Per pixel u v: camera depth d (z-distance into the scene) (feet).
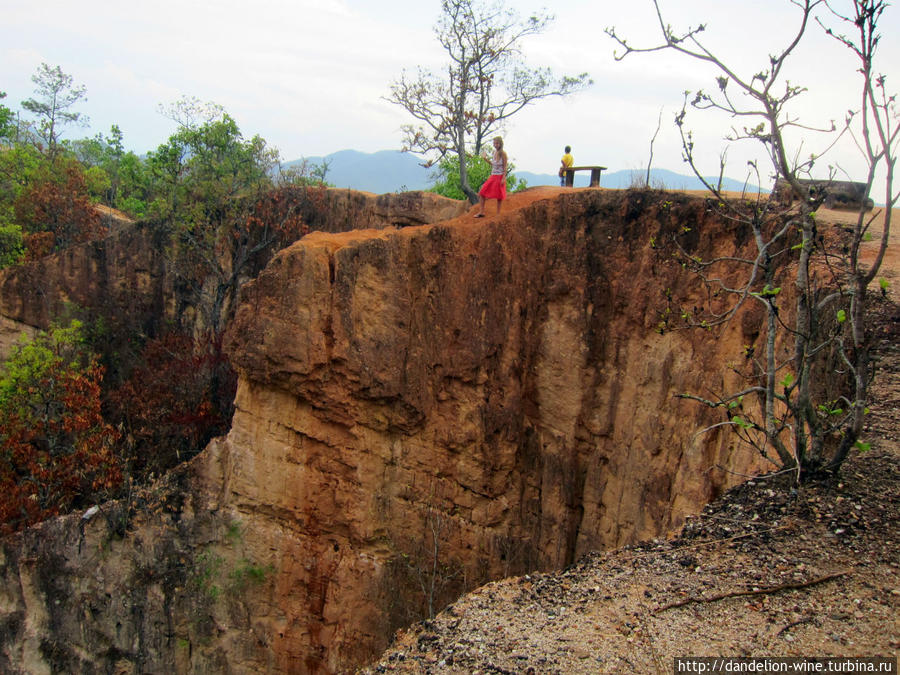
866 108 22.68
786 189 48.93
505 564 56.90
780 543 23.49
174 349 99.81
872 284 38.01
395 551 54.85
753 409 43.80
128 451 81.10
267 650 54.75
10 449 79.05
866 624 18.95
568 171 71.46
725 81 24.30
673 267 53.67
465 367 56.70
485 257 57.31
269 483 54.90
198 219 102.63
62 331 92.89
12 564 59.00
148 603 56.34
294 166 110.11
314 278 52.49
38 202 123.54
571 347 57.88
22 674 58.08
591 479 56.95
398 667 20.03
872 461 27.27
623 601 21.70
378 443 55.16
